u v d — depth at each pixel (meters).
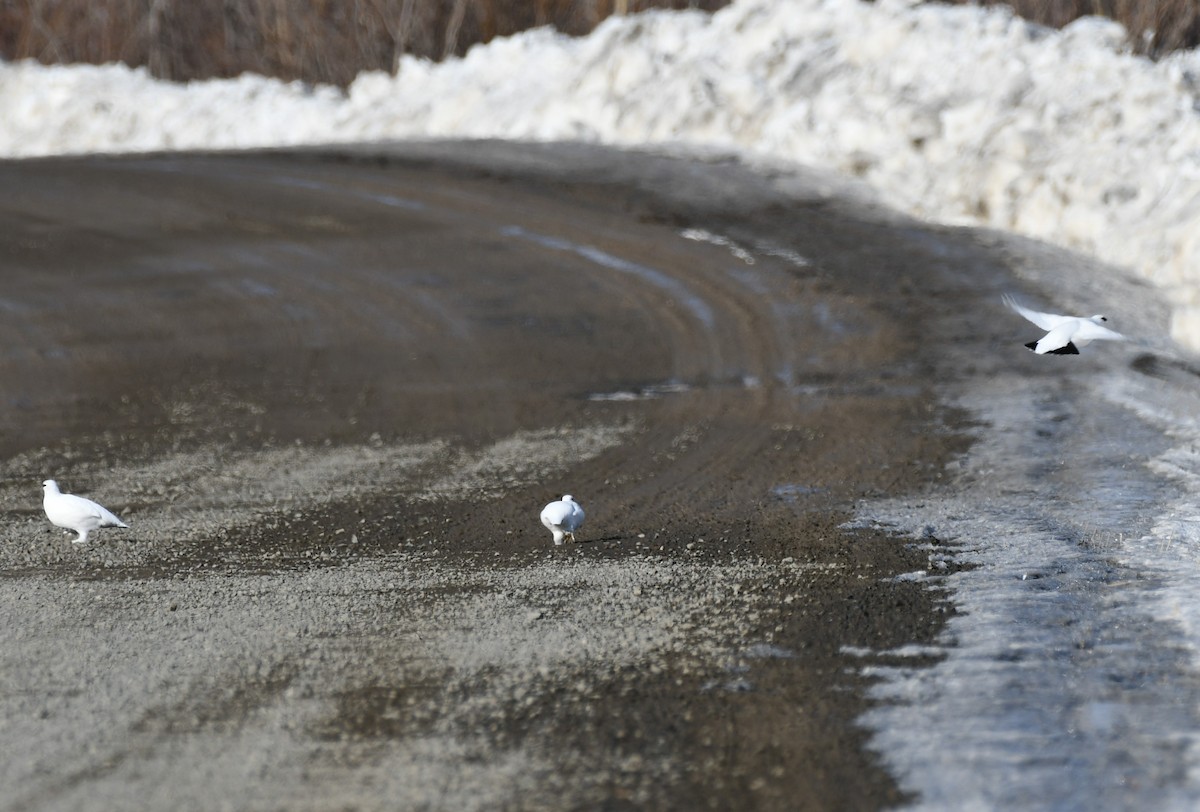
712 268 77.75
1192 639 31.84
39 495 49.41
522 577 38.12
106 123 140.50
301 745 27.06
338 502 47.44
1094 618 33.34
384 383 64.00
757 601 35.22
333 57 160.75
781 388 60.12
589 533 42.94
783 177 92.44
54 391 64.81
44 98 144.00
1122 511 42.34
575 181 95.62
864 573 37.44
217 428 58.31
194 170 108.69
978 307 67.56
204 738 27.45
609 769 25.89
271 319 74.81
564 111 110.75
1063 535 40.16
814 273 75.06
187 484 50.44
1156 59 90.00
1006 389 57.06
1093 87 83.56
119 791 25.11
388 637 33.19
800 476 48.59
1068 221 76.06
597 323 70.94
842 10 105.56
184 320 75.25
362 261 83.75
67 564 40.62
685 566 38.72
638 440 54.34
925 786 25.17
